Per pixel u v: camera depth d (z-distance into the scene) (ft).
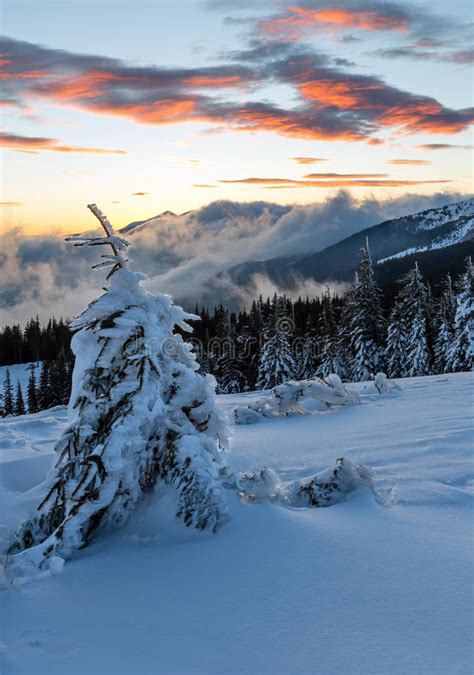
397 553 13.25
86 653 10.31
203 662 9.87
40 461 26.71
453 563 12.64
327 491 17.34
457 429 27.17
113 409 17.16
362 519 15.55
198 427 18.33
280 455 25.48
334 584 12.04
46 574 13.98
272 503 16.67
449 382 49.88
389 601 11.25
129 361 17.39
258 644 10.27
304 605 11.39
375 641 10.02
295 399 38.78
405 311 147.02
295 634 10.45
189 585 12.65
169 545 14.64
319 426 33.47
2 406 283.38
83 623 11.44
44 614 11.89
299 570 12.75
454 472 20.03
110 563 14.12
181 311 19.10
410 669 9.19
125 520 15.94
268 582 12.37
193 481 15.74
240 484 16.53
